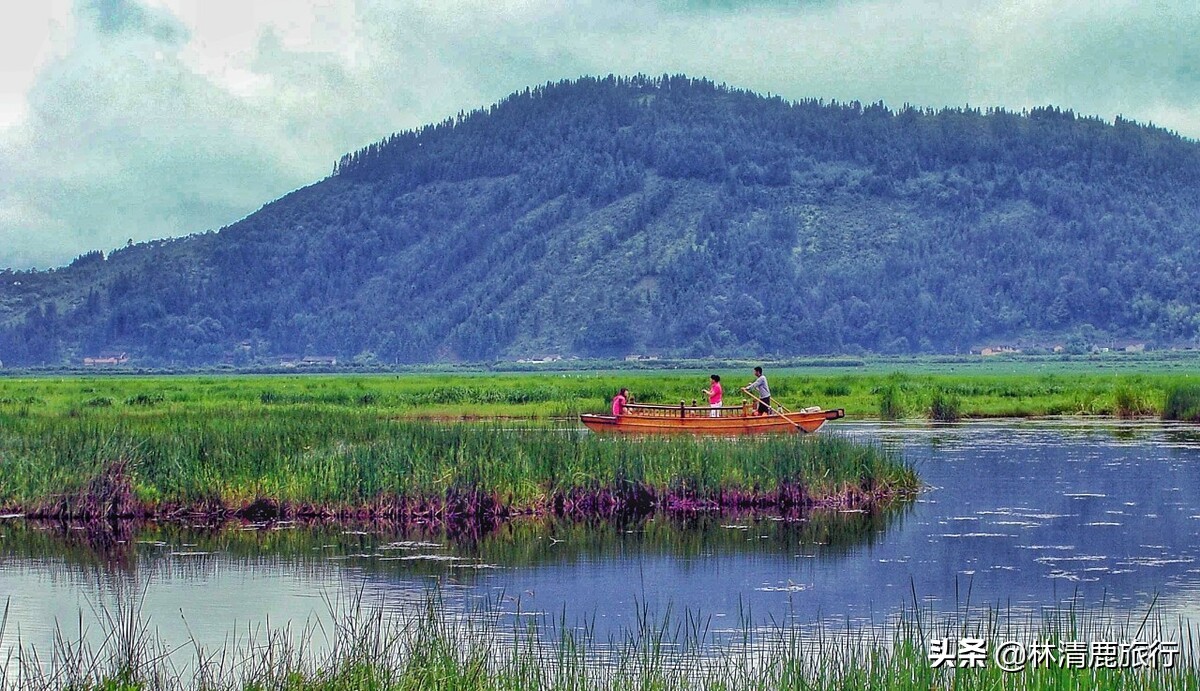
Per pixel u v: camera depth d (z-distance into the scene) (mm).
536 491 53781
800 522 51688
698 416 82000
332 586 40500
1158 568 42188
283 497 53438
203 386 181375
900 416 114000
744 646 31688
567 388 157250
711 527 50750
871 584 40281
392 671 27031
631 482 54844
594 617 36125
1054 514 52906
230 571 42906
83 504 53156
